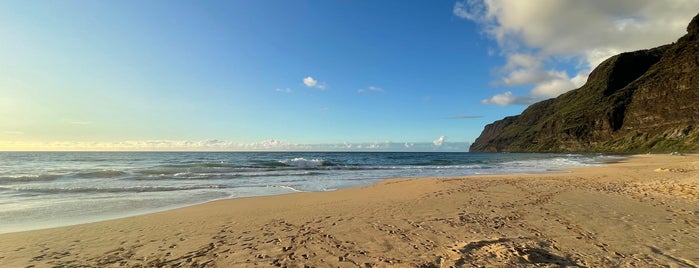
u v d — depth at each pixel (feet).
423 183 56.44
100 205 40.63
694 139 227.81
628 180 56.54
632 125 341.21
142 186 58.34
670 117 290.35
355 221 28.58
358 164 135.64
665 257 18.52
